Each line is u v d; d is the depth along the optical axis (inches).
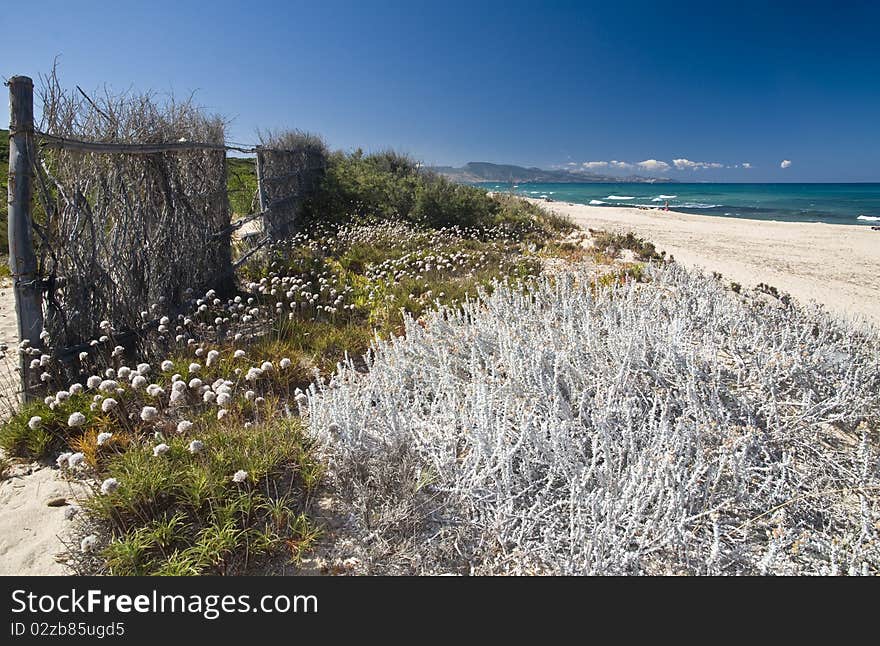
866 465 116.0
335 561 102.5
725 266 457.7
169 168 215.2
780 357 150.5
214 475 110.3
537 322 197.6
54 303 156.7
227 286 259.3
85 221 167.6
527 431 116.3
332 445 125.3
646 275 322.3
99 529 105.8
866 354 170.2
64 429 134.6
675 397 138.9
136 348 184.9
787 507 111.0
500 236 497.7
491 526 106.4
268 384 169.6
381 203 532.1
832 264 479.8
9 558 99.7
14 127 139.5
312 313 237.5
